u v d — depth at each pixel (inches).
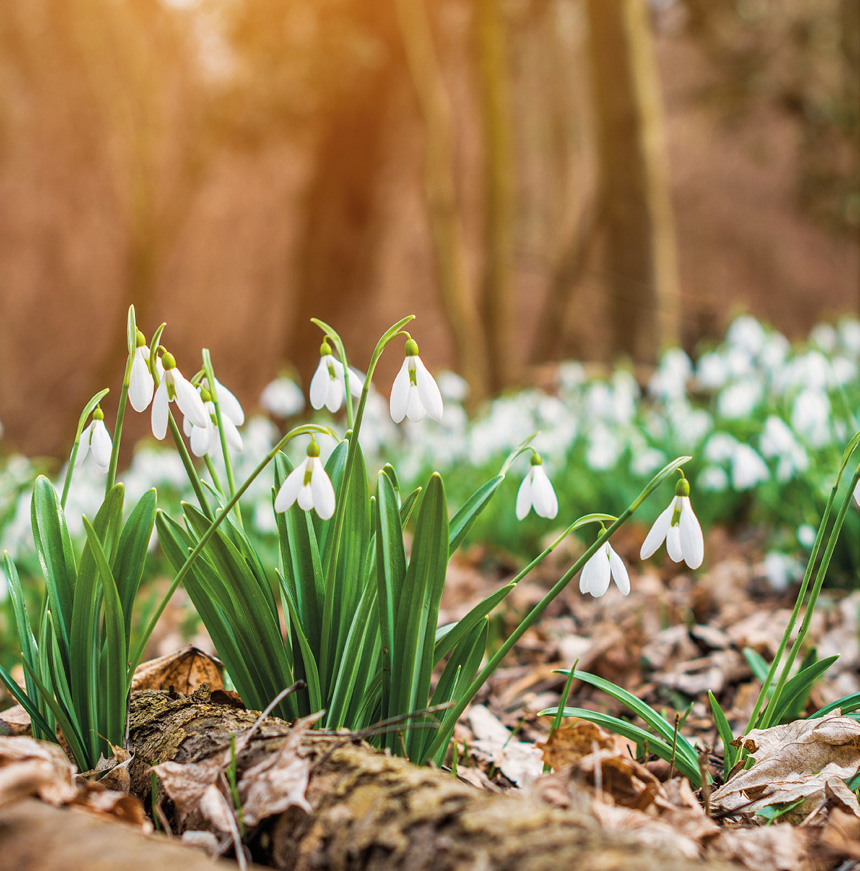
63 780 22.1
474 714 30.8
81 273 210.5
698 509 52.7
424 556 23.6
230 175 223.6
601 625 38.1
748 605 40.8
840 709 25.6
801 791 24.0
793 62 146.4
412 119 181.0
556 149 208.8
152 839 20.1
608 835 20.3
